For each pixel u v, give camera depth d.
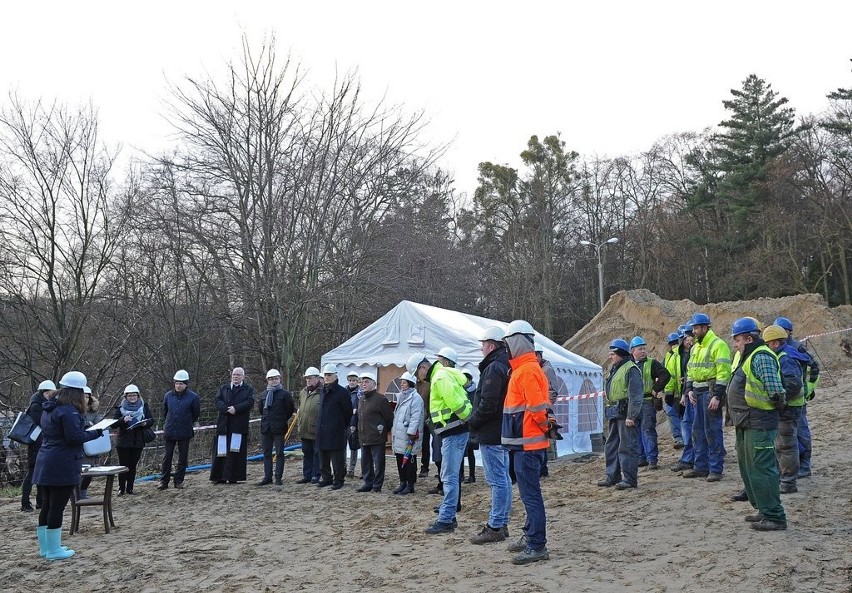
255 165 24.66
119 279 24.75
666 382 11.88
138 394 13.16
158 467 18.38
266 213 24.17
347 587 6.23
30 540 9.14
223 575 6.92
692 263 51.22
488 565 6.52
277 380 13.94
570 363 17.83
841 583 5.57
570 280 52.97
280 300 23.81
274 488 13.13
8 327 22.38
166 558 7.74
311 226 25.03
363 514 10.11
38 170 22.27
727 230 49.19
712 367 10.15
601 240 53.41
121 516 10.57
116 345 24.78
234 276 24.20
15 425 11.29
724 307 34.59
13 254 22.34
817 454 11.30
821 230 40.94
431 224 36.00
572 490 10.69
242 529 9.28
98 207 23.55
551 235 50.91
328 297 25.42
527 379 6.63
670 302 37.91
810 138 43.41
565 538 7.42
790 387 8.44
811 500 8.36
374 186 26.36
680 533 7.34
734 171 48.91
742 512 7.98
